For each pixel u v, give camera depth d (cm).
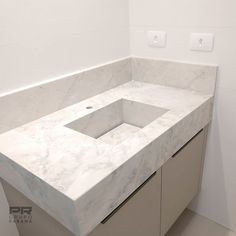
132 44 149
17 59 98
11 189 101
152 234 117
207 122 133
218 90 127
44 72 109
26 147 89
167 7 127
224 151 139
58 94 116
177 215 138
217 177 149
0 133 99
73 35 116
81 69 125
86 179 70
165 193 116
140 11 137
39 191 77
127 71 151
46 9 102
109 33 133
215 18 114
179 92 135
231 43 114
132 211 94
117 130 132
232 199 149
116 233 88
